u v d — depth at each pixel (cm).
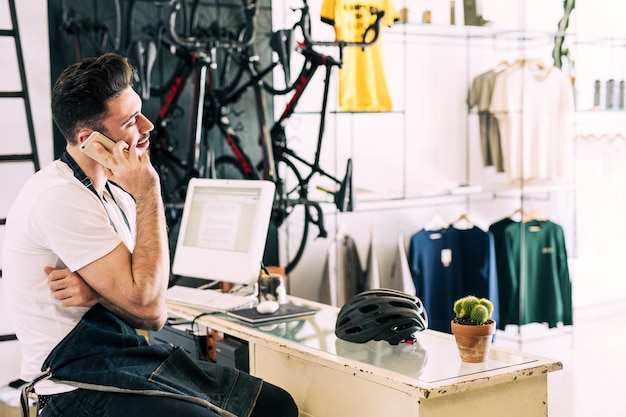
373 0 470
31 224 210
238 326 272
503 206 593
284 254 498
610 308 605
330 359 227
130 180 218
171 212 413
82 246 208
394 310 238
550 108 534
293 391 249
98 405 209
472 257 522
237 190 316
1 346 405
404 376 209
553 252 523
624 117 564
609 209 569
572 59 538
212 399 225
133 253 215
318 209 423
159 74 453
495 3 528
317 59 411
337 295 500
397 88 542
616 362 487
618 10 537
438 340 248
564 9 519
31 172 418
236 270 307
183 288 328
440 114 562
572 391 433
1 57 410
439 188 529
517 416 218
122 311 220
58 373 209
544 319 529
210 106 432
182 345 316
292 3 494
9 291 217
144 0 446
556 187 531
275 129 432
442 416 204
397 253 516
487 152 565
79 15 429
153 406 207
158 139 425
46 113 422
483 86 558
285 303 301
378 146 537
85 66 217
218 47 411
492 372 212
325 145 514
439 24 493
